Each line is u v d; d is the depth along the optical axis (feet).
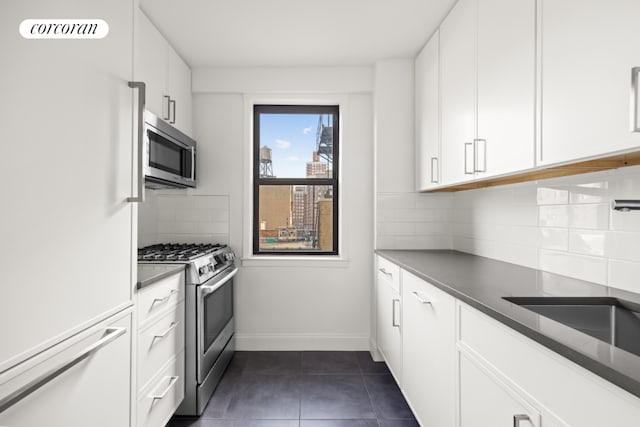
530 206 6.06
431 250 9.09
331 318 10.13
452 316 4.50
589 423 2.30
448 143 6.98
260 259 10.05
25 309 2.77
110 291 4.03
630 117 2.71
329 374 8.55
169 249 8.53
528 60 4.34
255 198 10.45
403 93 9.29
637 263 4.12
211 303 7.54
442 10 7.00
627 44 2.99
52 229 3.07
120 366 4.28
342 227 10.11
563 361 2.53
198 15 7.13
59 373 2.91
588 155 3.40
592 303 3.98
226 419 6.65
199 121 9.96
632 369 2.03
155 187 8.68
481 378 3.76
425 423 5.49
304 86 9.78
